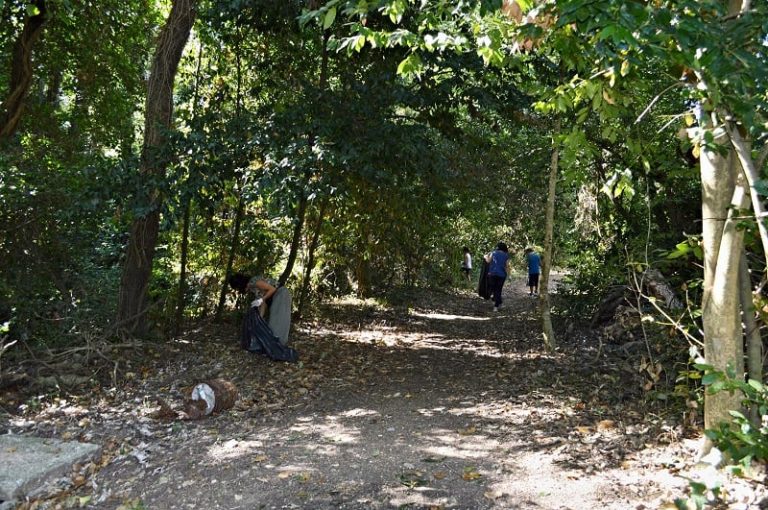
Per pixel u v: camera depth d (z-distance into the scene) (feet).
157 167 24.12
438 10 14.97
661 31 8.93
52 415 18.54
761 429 11.05
